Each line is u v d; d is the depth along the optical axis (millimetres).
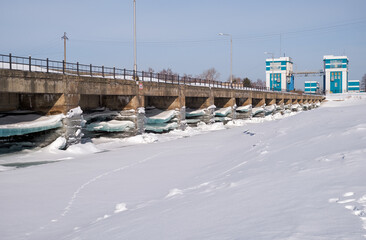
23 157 25594
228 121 61125
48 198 13328
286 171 10711
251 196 8555
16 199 13242
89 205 12227
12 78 23766
